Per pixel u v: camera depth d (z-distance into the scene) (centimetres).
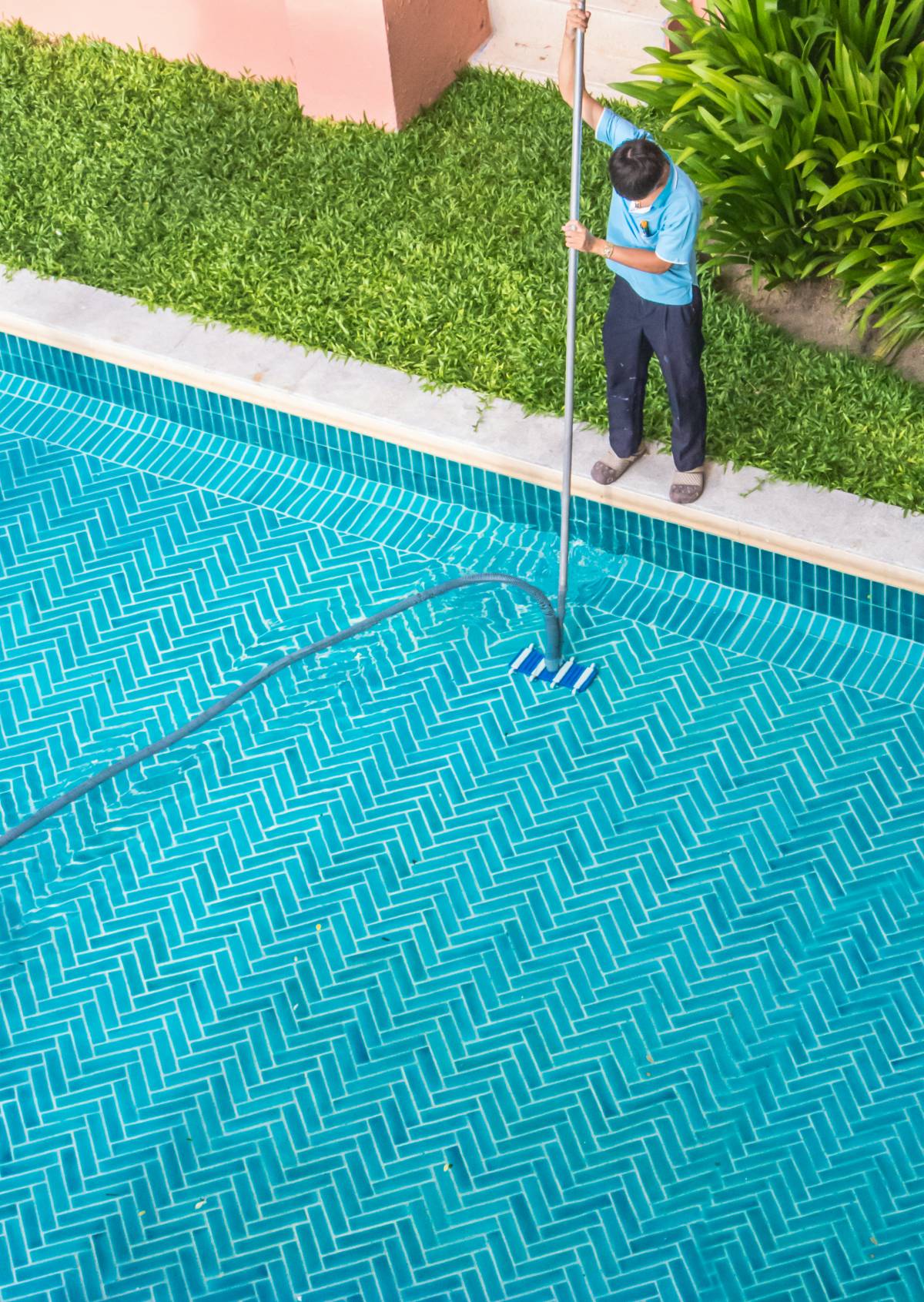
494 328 589
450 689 529
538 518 572
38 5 746
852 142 543
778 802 488
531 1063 442
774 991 449
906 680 514
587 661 532
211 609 562
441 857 487
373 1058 447
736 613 541
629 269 468
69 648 557
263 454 612
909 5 542
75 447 627
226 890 487
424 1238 415
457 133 671
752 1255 405
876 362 558
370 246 627
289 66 708
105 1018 463
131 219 655
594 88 678
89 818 509
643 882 475
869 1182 414
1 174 685
